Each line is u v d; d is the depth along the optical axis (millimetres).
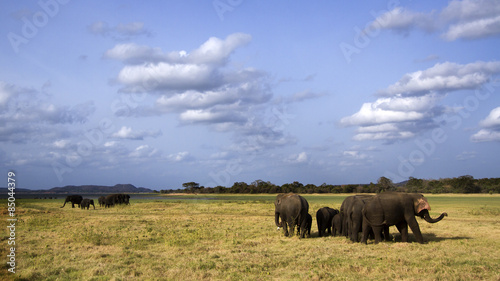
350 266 12039
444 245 16000
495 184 102688
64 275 11336
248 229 22500
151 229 22000
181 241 17391
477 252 14430
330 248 15516
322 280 10578
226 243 17125
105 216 32719
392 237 18828
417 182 101812
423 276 10914
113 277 10828
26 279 10984
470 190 99500
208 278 10891
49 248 15594
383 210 16750
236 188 128875
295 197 19312
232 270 11727
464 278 10609
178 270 11547
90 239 17625
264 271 11648
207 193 143250
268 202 57438
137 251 14953
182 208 43906
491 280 10383
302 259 13352
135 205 50750
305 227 19219
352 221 17922
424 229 22297
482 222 27125
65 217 30703
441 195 89250
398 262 12672
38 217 29812
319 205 44000
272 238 18625
